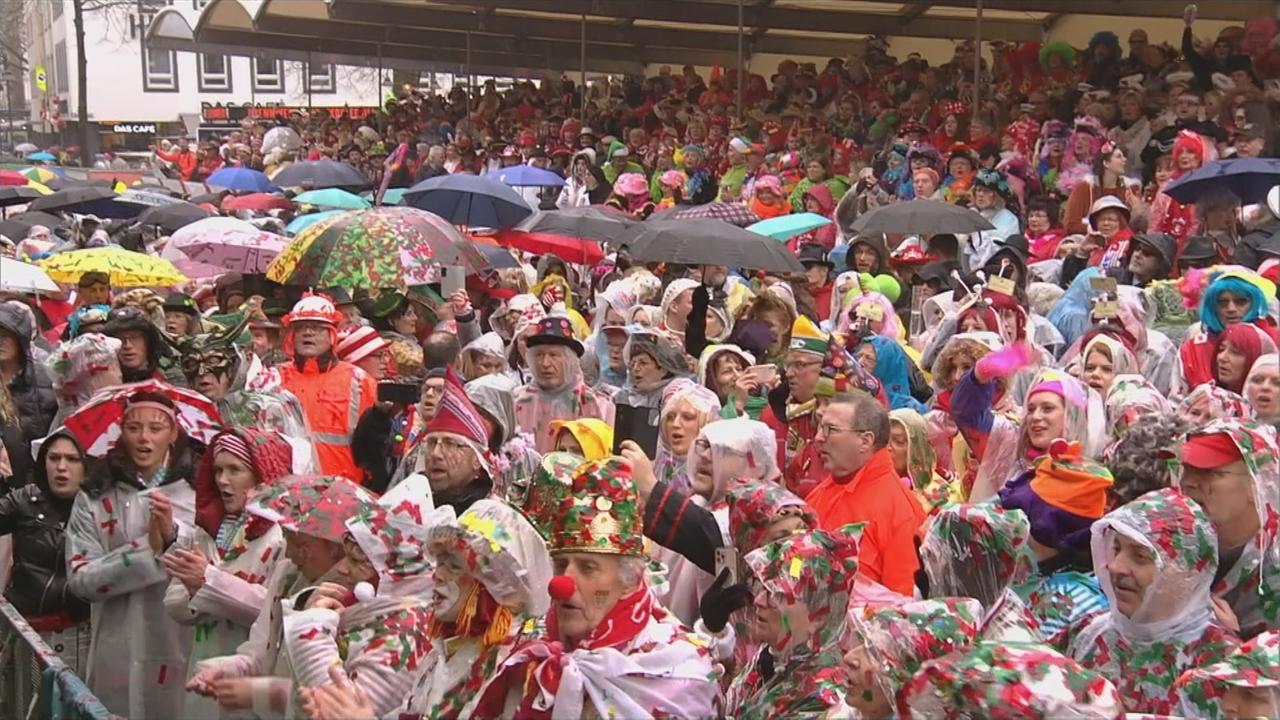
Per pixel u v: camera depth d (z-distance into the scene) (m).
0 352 8.59
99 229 17.70
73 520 6.18
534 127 28.72
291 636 4.18
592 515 4.22
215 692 4.37
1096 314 8.67
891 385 8.94
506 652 4.36
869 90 22.25
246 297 12.45
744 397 7.69
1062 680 3.54
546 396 8.42
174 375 8.30
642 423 8.26
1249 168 11.99
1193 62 17.00
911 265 12.70
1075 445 4.99
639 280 12.04
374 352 9.03
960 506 4.86
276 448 5.69
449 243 9.86
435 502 5.97
